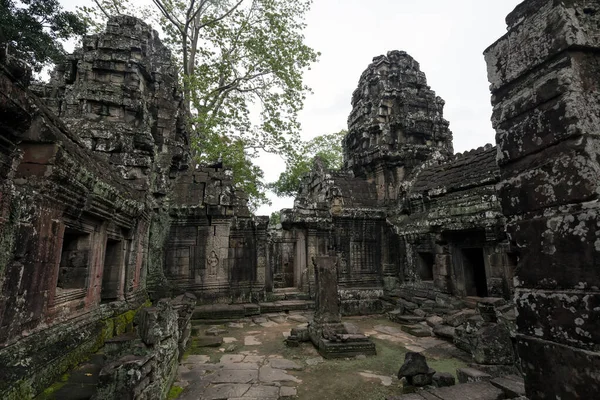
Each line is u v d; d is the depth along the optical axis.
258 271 14.68
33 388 3.96
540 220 2.44
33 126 4.35
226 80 21.94
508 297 10.53
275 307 14.00
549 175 2.39
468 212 11.46
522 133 2.64
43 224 4.45
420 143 19.17
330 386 6.19
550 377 2.27
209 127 18.27
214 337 9.55
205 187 14.38
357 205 18.03
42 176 4.33
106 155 9.32
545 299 2.36
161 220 12.85
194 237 14.00
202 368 7.06
